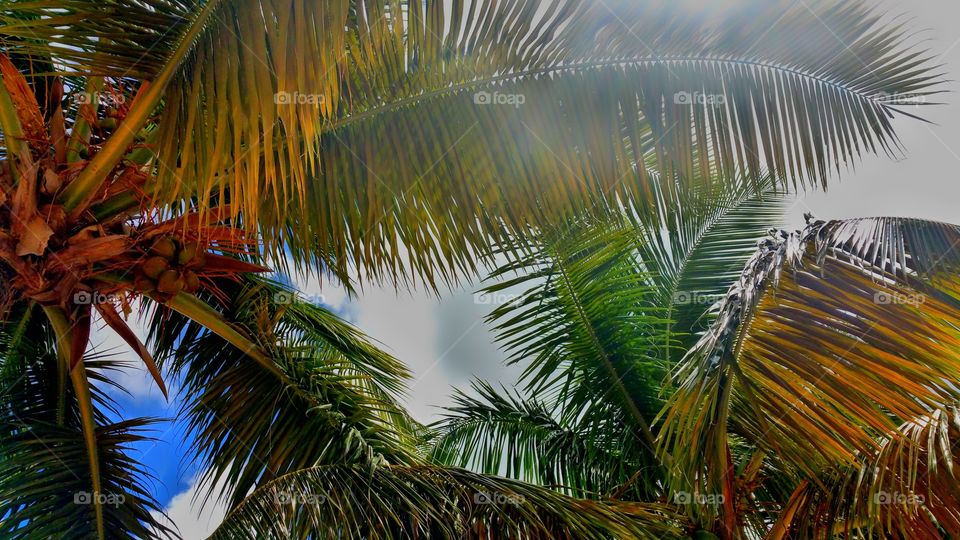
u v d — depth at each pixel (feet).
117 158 10.87
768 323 13.19
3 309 11.43
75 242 11.44
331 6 9.44
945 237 12.69
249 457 17.10
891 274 12.46
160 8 9.73
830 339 12.75
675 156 12.98
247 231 10.26
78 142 12.07
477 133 12.77
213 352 19.02
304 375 18.47
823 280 12.91
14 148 11.14
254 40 9.43
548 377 20.88
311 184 13.12
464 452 23.11
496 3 12.12
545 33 12.42
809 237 13.47
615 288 20.30
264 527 13.93
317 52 9.41
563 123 12.76
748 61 12.83
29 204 11.01
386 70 12.36
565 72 12.79
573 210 13.65
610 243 19.65
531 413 23.53
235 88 9.48
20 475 15.29
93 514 15.39
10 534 14.42
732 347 13.29
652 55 12.71
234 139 9.73
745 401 14.66
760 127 12.87
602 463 21.07
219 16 9.59
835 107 12.83
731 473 16.56
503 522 14.70
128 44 9.87
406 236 13.00
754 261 14.17
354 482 15.03
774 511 17.90
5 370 17.24
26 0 10.70
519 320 20.59
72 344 12.35
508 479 15.94
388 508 14.39
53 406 17.46
